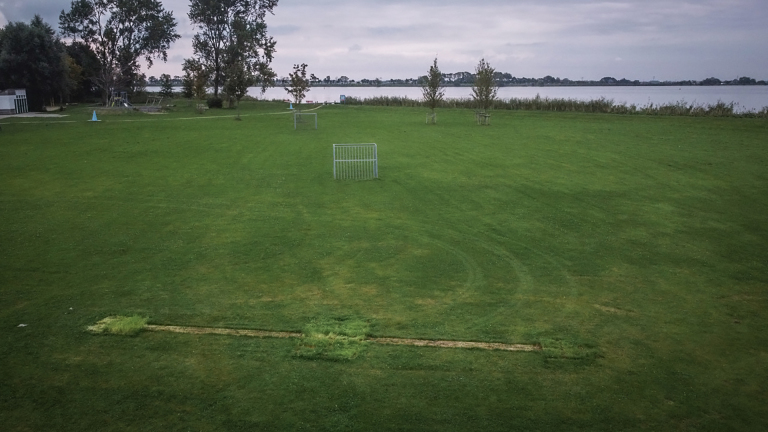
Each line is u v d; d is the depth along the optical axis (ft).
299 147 82.94
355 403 19.33
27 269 31.89
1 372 21.06
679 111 131.44
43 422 18.12
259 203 48.03
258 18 217.97
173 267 32.48
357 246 36.55
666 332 24.85
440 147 83.51
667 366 21.97
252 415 18.60
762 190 52.80
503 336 24.35
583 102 157.89
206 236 38.47
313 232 39.55
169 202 48.14
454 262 33.68
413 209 46.32
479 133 103.60
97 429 17.79
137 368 21.50
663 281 30.86
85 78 207.72
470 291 29.30
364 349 23.09
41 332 24.31
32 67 162.91
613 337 24.31
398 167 65.67
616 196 50.85
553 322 25.75
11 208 45.55
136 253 34.86
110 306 27.04
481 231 40.09
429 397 19.74
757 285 30.35
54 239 37.50
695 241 37.91
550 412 18.93
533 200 49.42
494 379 20.93
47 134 96.43
